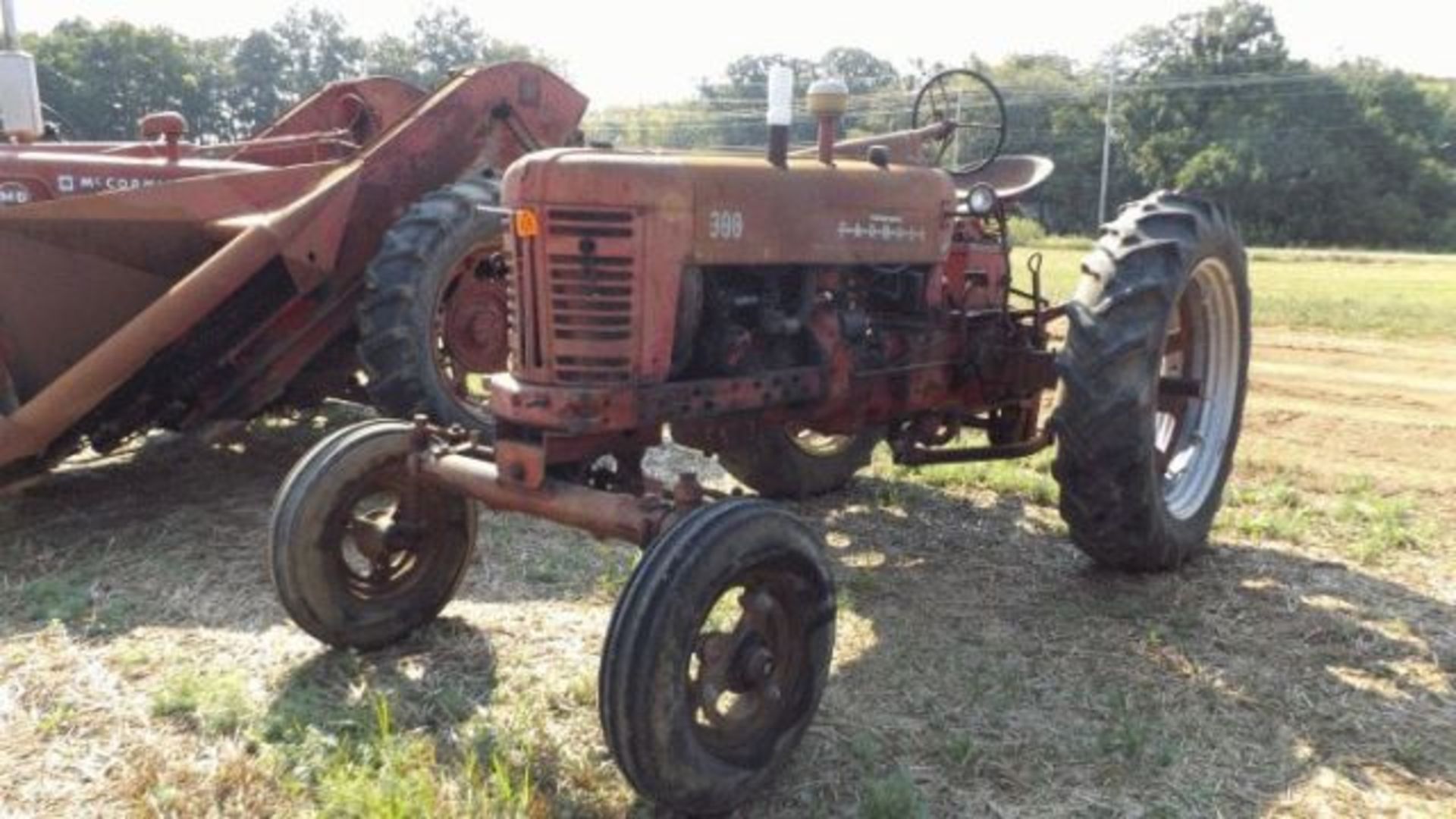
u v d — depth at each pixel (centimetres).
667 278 327
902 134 517
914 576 454
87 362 482
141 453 643
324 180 560
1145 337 404
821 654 313
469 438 367
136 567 458
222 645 383
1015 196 503
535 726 328
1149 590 438
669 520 294
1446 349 1077
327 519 360
